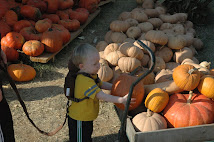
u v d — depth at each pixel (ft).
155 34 17.39
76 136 8.86
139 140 8.52
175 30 21.88
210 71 11.29
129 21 21.97
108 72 14.35
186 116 9.15
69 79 8.39
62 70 18.33
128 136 9.23
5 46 17.48
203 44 21.71
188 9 26.32
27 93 15.49
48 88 16.12
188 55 17.99
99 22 26.94
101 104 14.53
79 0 26.94
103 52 17.61
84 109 8.43
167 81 10.39
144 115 9.53
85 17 24.21
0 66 8.86
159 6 26.94
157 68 16.62
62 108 14.28
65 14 23.41
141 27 21.45
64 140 11.93
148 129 9.00
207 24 26.27
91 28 25.57
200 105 9.41
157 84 10.50
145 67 17.13
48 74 17.72
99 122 13.16
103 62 15.42
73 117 8.64
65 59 19.83
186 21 24.62
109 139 12.03
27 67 16.72
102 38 23.77
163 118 9.48
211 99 9.69
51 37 18.38
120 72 15.14
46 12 23.31
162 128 9.13
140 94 9.57
